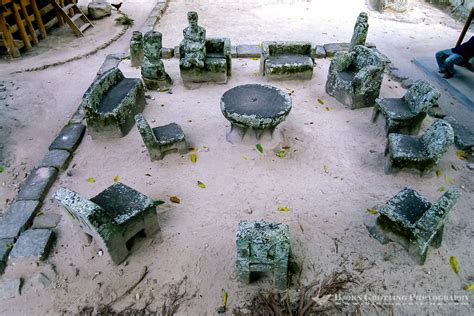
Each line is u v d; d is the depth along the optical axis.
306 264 3.89
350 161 5.21
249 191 4.74
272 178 4.93
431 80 7.39
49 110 6.85
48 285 3.74
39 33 9.65
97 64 8.45
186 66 6.63
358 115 6.16
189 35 6.49
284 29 9.54
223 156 5.29
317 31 9.45
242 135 5.42
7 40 8.37
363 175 4.97
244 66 7.64
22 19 9.36
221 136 5.67
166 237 4.18
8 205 4.91
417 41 8.93
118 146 5.52
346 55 6.37
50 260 3.95
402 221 3.77
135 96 5.96
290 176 4.96
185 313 3.52
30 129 6.35
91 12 10.55
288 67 6.86
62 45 9.20
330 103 6.46
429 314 3.49
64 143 5.47
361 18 6.43
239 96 5.38
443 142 4.46
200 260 3.95
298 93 6.72
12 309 3.58
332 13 10.48
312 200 4.61
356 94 6.09
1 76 7.86
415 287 3.69
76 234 4.20
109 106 5.57
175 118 6.08
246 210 4.47
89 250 4.03
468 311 3.51
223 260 3.95
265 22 9.95
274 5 11.04
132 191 4.05
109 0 11.79
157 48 6.41
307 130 5.79
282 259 3.37
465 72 7.48
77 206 3.36
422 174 4.87
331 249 4.03
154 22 9.95
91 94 5.37
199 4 11.24
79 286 3.73
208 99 6.57
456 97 6.87
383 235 4.04
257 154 5.30
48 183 4.82
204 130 5.80
